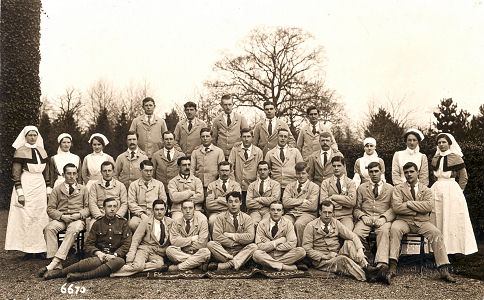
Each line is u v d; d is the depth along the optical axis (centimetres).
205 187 753
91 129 2308
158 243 626
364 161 766
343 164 771
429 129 1761
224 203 691
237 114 829
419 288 545
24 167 707
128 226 638
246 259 617
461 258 676
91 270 592
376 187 665
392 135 1969
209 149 757
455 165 661
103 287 550
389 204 657
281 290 534
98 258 598
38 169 714
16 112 1224
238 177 764
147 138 807
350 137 2077
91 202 685
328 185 695
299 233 661
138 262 604
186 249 629
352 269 586
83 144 2241
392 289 541
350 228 654
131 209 685
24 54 1238
